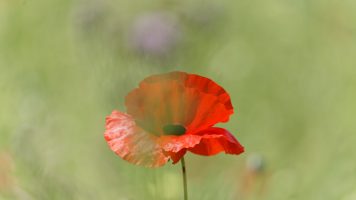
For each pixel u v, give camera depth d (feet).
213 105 2.97
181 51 4.51
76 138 4.27
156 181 3.58
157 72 4.23
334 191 4.01
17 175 3.67
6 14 5.08
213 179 3.95
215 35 5.08
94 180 3.99
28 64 4.93
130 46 4.32
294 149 4.53
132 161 2.92
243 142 4.52
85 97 4.50
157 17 4.81
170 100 2.97
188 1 5.11
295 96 5.04
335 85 5.14
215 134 2.96
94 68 4.26
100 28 4.73
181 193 3.72
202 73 4.71
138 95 2.98
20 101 4.22
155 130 2.97
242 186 3.88
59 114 4.44
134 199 3.59
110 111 3.96
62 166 3.99
